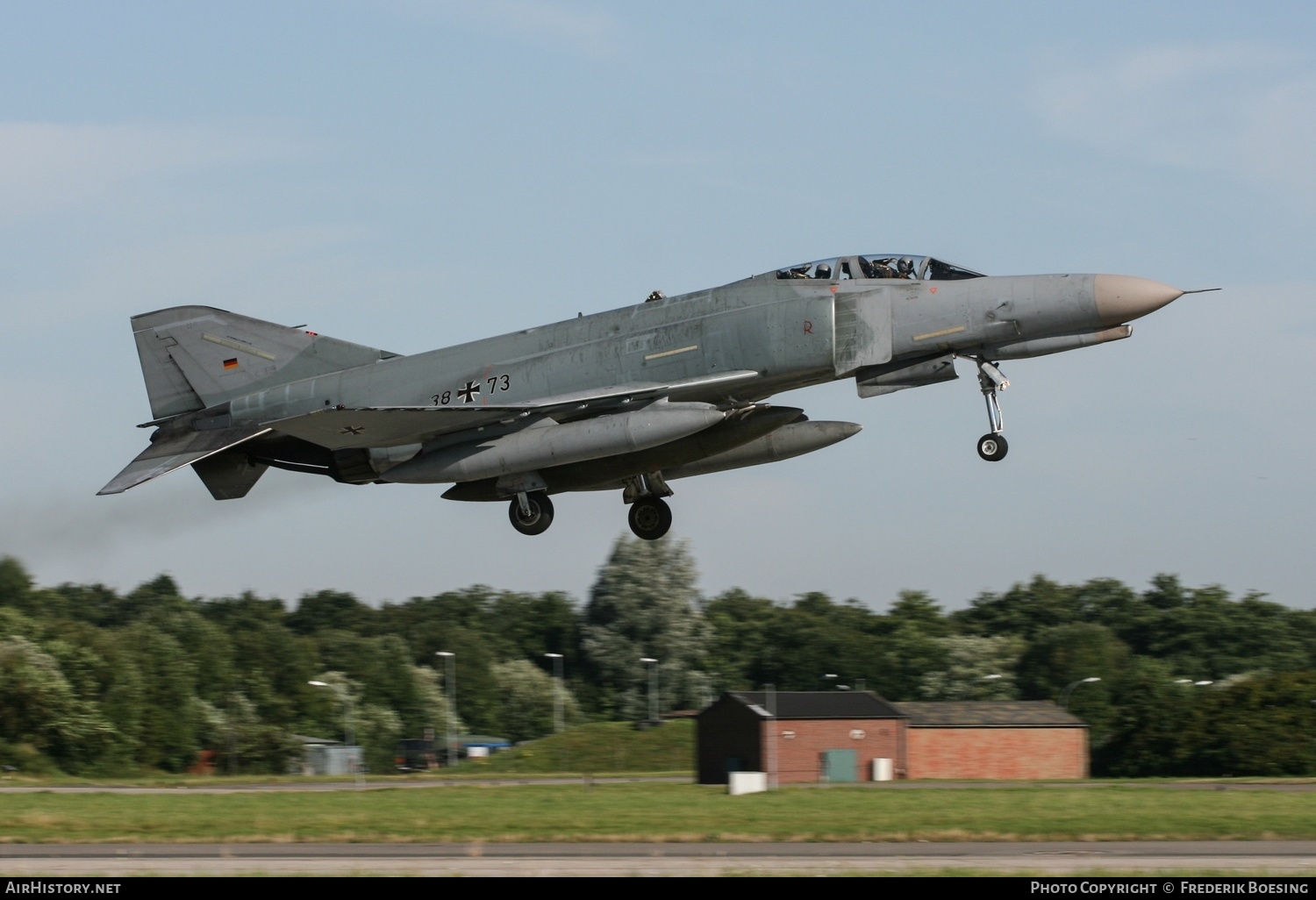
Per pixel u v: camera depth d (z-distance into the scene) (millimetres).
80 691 156500
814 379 74312
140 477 79438
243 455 85000
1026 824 61406
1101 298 70562
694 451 76625
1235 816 65938
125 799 88250
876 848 53062
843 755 125125
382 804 81875
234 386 87125
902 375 74812
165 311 88312
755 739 117688
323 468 84438
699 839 56219
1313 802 76875
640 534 80938
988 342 72438
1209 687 155000
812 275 76188
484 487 79750
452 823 64750
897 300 73688
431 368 81375
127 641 176500
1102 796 84562
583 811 73875
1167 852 51094
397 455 78062
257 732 166500
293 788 118250
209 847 55625
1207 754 127125
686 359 75000
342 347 86000
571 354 77688
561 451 72625
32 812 75375
